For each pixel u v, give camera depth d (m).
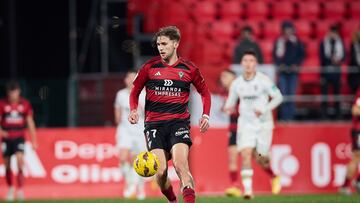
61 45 74.75
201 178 52.25
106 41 72.00
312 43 69.25
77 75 71.75
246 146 40.72
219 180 52.31
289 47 60.53
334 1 71.94
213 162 52.38
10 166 50.53
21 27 75.81
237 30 68.50
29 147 53.12
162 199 44.03
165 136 27.83
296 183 52.81
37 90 63.72
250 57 40.91
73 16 74.06
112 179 53.03
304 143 52.97
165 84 27.70
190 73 27.91
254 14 70.38
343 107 63.16
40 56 75.94
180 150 27.09
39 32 76.00
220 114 55.34
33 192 52.66
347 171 50.34
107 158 53.12
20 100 50.66
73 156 53.12
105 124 62.06
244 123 41.03
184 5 68.19
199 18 69.19
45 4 75.50
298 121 63.78
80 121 62.28
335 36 62.53
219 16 69.94
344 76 66.19
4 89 65.12
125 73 68.69
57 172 53.03
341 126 53.34
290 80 60.53
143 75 27.97
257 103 40.94
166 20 67.81
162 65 27.86
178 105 27.86
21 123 50.69
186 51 66.06
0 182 53.12
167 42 27.34
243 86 41.09
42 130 53.19
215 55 66.00
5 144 50.56
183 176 26.48
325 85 62.47
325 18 71.62
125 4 71.56
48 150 53.09
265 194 50.09
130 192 49.69
